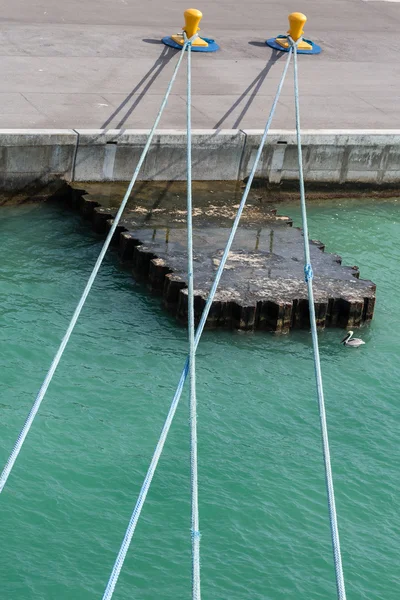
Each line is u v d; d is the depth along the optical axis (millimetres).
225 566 20516
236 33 45938
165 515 21781
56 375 26281
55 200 35406
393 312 31156
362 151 38156
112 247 32750
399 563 21094
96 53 41594
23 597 19328
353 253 34781
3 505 21547
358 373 27797
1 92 36906
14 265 31344
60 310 29219
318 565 20781
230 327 28891
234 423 25062
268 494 22656
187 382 26422
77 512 21641
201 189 36000
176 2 49562
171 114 37125
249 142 36438
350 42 46844
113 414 25000
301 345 28766
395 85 42812
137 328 28703
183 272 29844
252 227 33625
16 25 43531
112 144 34938
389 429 25531
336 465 23891
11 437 23766
